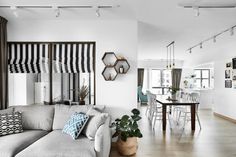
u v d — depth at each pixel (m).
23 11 3.60
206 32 5.04
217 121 6.32
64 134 3.06
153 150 3.69
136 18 3.98
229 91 6.49
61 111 3.51
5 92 3.98
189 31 4.95
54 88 4.19
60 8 3.47
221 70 7.07
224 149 3.74
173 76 11.41
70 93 4.18
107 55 4.14
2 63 3.86
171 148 3.80
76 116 3.14
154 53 8.73
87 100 4.16
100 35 4.12
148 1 3.15
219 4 3.26
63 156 2.40
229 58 6.53
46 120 3.46
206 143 4.10
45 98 4.20
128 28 4.12
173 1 3.15
